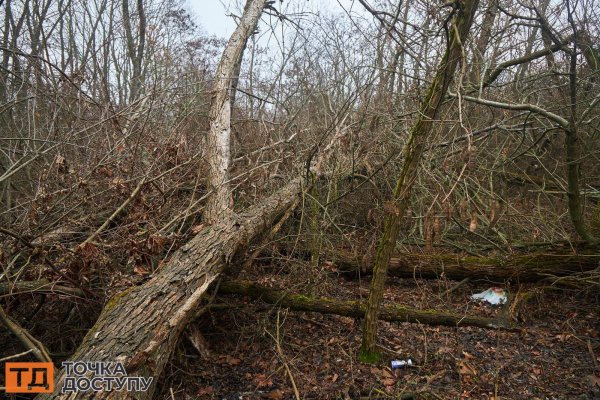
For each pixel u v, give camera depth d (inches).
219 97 204.5
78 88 170.4
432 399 116.7
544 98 243.0
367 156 205.2
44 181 143.8
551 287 173.6
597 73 178.2
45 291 123.0
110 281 129.3
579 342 147.3
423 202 215.0
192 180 185.2
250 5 243.4
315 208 180.5
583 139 218.8
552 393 120.6
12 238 134.5
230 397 118.3
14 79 191.0
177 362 126.3
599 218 193.8
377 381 123.0
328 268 175.3
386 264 125.2
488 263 184.2
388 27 153.1
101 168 150.9
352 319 159.6
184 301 112.3
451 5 103.7
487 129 187.9
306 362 134.2
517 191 252.2
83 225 142.9
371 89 221.6
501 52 203.2
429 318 142.0
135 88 322.3
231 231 140.3
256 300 150.8
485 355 139.1
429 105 111.0
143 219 145.1
